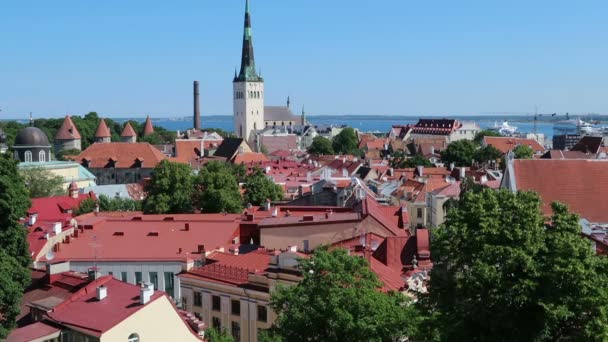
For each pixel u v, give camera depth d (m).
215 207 138.75
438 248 54.44
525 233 50.19
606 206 98.19
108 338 63.38
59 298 73.62
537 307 47.97
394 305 57.09
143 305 66.31
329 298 55.78
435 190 160.25
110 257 99.50
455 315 51.38
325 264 57.31
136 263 99.00
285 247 100.62
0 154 82.56
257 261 83.69
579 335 46.84
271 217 110.06
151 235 105.00
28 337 64.31
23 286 74.06
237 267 82.31
